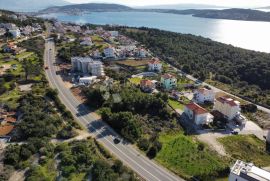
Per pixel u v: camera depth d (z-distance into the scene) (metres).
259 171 85.19
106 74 194.88
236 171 85.75
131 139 116.12
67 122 125.69
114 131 122.81
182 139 122.75
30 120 118.25
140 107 144.00
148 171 98.19
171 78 184.50
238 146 122.69
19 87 159.25
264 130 141.00
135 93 154.62
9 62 196.38
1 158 97.12
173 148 114.94
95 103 146.75
